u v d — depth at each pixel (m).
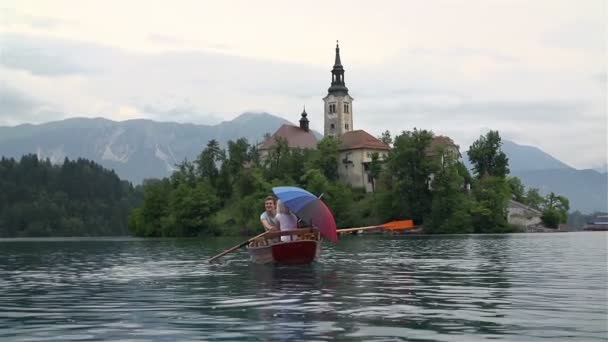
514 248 37.56
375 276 18.12
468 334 8.70
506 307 11.28
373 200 108.25
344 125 162.62
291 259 23.64
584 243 45.50
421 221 100.44
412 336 8.60
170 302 12.67
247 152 134.50
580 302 11.90
